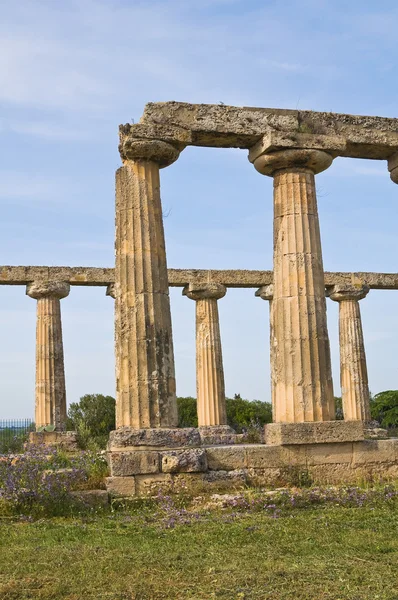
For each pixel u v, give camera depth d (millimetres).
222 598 8117
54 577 9156
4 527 12391
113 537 11430
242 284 30984
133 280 15969
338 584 8500
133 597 8273
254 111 16922
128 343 15734
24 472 14062
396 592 8156
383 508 13281
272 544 10602
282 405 16688
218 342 30625
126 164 16547
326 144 17172
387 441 16641
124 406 15523
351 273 32656
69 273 29734
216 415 29891
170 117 16344
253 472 15594
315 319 16859
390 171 18703
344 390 32688
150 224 16234
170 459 14883
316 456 16047
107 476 15188
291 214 17156
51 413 29281
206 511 13500
